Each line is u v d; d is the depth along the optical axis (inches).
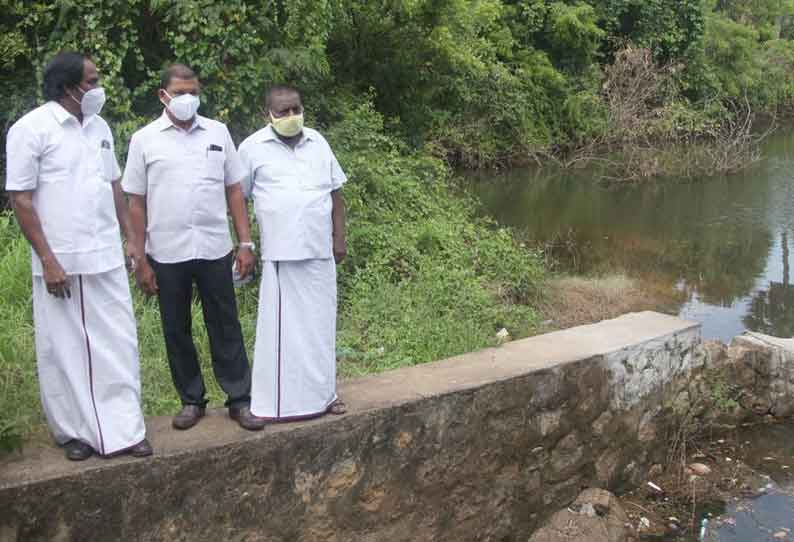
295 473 162.9
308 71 347.3
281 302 159.2
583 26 854.5
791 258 461.7
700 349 247.3
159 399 194.2
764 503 223.9
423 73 587.5
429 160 470.6
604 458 223.0
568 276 411.8
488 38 796.0
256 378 161.9
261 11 324.2
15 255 238.7
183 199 153.4
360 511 174.1
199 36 304.2
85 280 139.3
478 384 190.2
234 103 308.7
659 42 965.8
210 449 151.7
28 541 135.7
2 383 178.5
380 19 544.4
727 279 422.0
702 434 253.9
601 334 233.1
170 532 149.3
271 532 161.6
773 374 265.7
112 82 292.5
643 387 230.1
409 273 315.3
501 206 596.4
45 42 298.4
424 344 259.0
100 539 142.1
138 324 224.8
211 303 162.6
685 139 880.9
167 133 152.9
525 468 204.2
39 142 134.5
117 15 295.9
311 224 157.6
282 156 158.6
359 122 408.5
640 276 424.2
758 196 632.4
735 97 1073.5
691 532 211.2
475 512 195.3
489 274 353.7
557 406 207.8
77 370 140.9
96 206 139.6
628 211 581.6
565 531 207.5
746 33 1127.0
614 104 831.1
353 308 284.0
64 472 138.6
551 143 817.5
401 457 178.7
